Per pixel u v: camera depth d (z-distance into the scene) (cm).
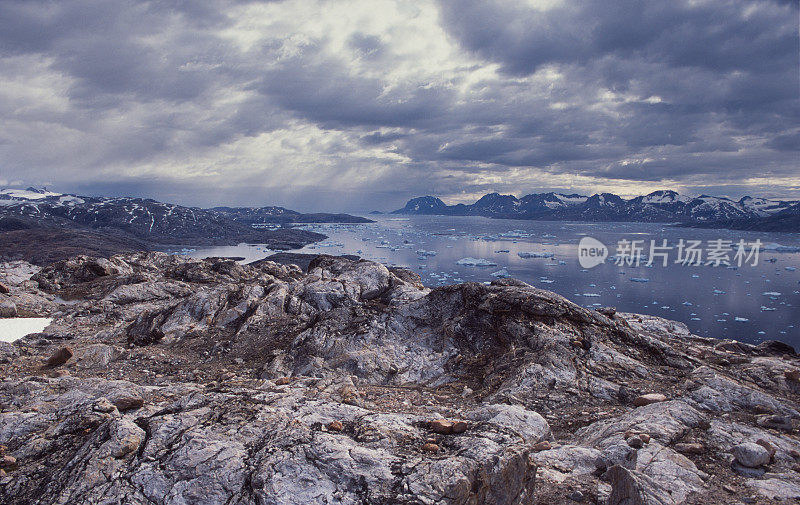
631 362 1302
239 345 1728
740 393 1102
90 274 3381
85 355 1609
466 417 927
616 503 635
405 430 679
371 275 2108
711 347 1620
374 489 528
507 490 577
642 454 793
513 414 879
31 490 543
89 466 565
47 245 15888
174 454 590
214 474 554
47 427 721
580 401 1124
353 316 1741
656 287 11344
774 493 695
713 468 775
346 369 1430
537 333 1440
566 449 807
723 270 14162
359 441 640
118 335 2042
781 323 7894
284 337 1733
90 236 18250
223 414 712
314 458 580
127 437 619
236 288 2234
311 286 2089
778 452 823
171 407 772
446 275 12731
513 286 1802
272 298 2052
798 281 12044
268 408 739
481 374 1380
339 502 514
